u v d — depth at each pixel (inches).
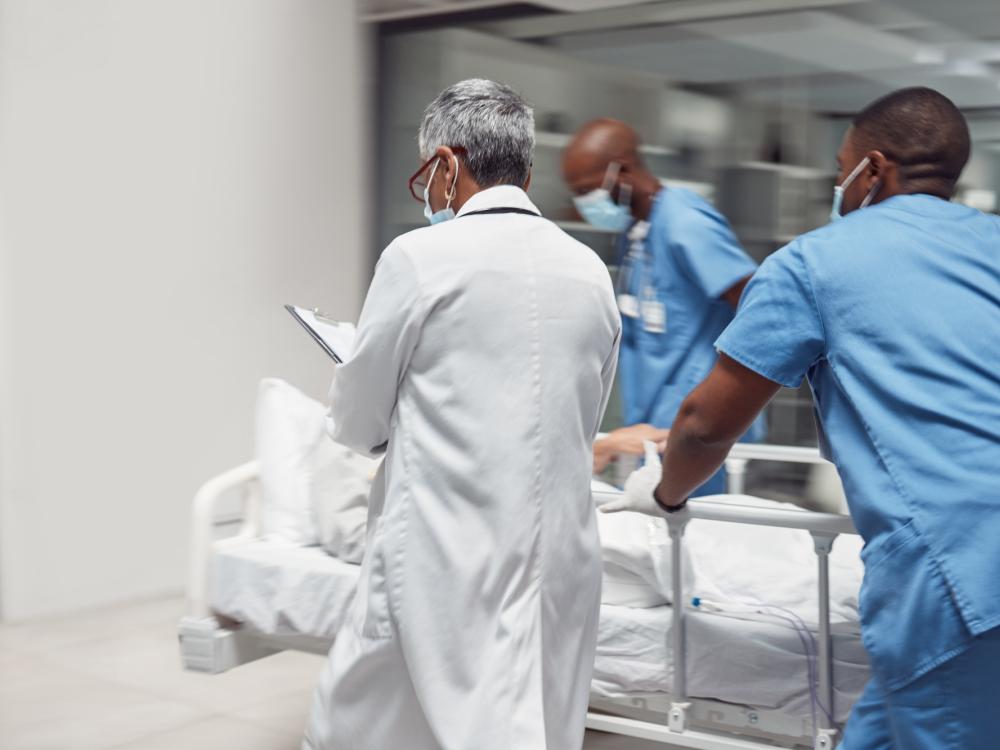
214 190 164.9
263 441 103.2
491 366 60.1
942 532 50.1
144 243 156.1
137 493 157.1
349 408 63.4
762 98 160.7
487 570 59.3
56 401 147.3
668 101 168.4
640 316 107.3
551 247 63.9
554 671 63.3
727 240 104.6
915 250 54.8
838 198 62.2
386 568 60.9
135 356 155.8
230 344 168.1
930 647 50.0
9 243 141.2
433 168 65.4
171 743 108.3
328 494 93.4
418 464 60.4
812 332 55.3
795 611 76.5
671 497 67.7
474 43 183.3
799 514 69.9
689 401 60.4
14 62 140.5
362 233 190.4
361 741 63.3
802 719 73.9
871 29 151.5
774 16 158.7
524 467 60.2
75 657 133.7
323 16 180.9
